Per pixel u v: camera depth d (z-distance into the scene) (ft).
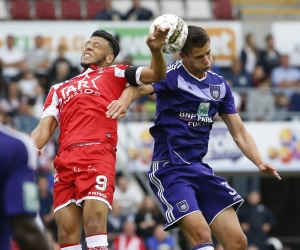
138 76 61.46
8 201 39.34
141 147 141.18
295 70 166.71
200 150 65.26
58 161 60.70
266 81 162.09
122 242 121.08
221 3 190.60
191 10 201.05
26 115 137.80
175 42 63.16
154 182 65.46
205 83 65.41
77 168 59.77
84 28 165.17
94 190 59.16
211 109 65.51
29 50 159.33
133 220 126.21
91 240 58.44
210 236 61.87
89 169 59.62
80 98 61.26
